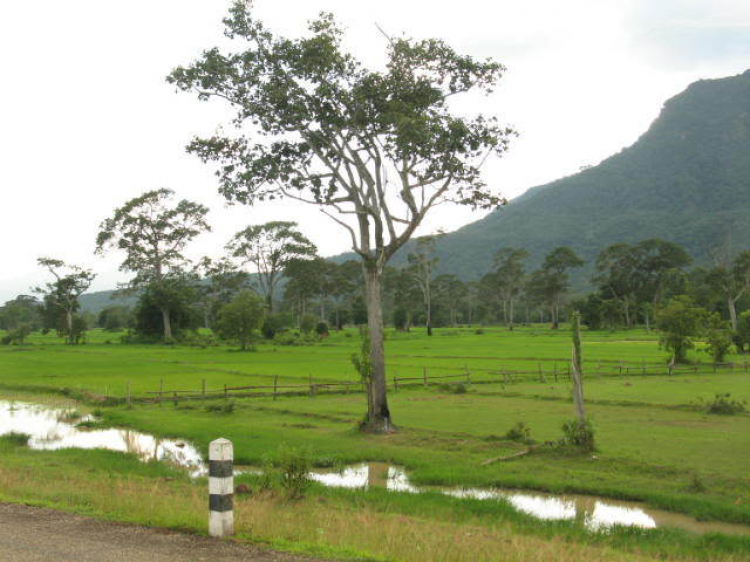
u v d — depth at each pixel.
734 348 66.25
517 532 10.31
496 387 35.88
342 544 7.23
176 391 30.28
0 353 70.88
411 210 23.02
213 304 120.44
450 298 173.00
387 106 22.56
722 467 15.38
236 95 22.98
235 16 21.92
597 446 18.14
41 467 14.45
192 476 14.83
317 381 37.94
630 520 11.78
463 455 17.25
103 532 7.24
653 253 142.25
